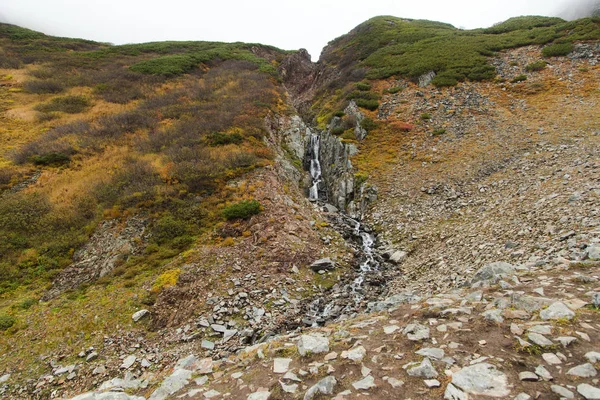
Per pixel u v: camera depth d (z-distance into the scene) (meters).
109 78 40.22
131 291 12.64
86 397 5.51
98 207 17.27
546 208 12.34
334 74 51.03
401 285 12.86
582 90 25.98
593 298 5.49
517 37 39.53
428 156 24.31
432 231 16.70
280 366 5.81
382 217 20.33
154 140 24.67
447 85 32.47
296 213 18.84
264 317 11.44
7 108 31.61
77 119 29.88
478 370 4.32
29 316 11.62
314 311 11.95
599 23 34.03
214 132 24.89
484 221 14.71
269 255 14.66
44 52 50.06
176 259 14.30
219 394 5.40
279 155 26.80
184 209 17.08
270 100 33.62
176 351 10.03
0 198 17.91
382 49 47.72
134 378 9.00
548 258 8.59
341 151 28.27
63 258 14.63
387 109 31.94
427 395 4.19
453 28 58.94
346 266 15.16
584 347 4.41
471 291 7.61
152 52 55.66
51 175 20.45
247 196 18.27
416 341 5.55
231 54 53.91
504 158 20.77
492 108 27.66
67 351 10.26
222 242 15.27
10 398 8.78
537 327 5.02
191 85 38.94
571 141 19.56
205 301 12.07
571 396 3.64
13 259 14.28
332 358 5.62
